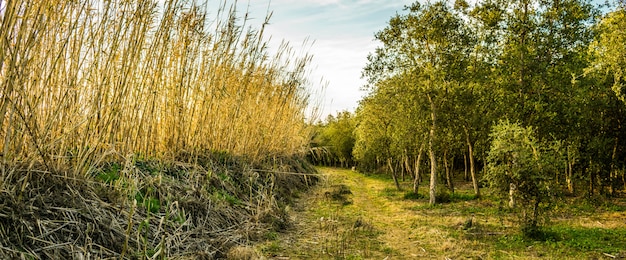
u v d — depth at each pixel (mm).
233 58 10930
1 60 4410
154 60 8109
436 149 16953
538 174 9648
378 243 8805
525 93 15898
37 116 5609
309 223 10305
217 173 10445
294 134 17641
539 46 15406
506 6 15641
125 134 7617
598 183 19625
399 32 16109
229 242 7238
